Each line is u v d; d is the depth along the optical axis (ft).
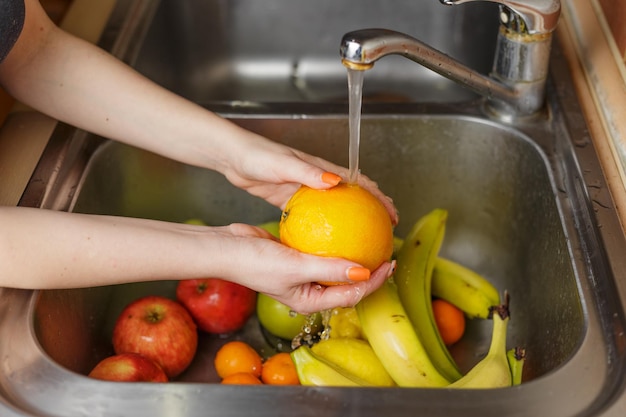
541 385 2.04
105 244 2.22
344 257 2.24
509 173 3.26
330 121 3.31
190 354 2.86
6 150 2.87
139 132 2.78
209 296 2.98
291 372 2.70
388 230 2.33
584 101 3.15
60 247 2.20
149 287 3.30
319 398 2.00
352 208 2.25
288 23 4.36
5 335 2.18
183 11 4.22
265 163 2.60
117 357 2.55
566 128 3.02
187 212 3.51
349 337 2.80
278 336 3.03
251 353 2.80
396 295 2.73
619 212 2.60
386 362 2.58
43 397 2.02
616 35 3.17
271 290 2.29
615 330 2.19
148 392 2.02
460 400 2.00
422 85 4.42
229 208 3.53
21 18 2.42
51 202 2.70
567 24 3.59
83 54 2.76
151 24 3.80
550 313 2.77
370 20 4.36
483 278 3.25
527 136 3.11
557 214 2.75
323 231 2.22
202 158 2.79
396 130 3.33
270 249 2.25
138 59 3.59
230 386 2.03
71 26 3.64
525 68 3.05
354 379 2.53
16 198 2.67
